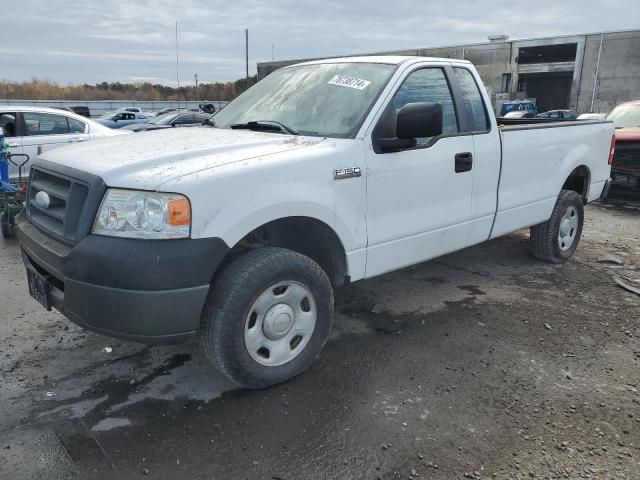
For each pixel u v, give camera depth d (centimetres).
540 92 5475
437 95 402
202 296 271
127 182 266
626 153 898
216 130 379
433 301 461
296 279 311
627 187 983
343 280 351
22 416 291
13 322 407
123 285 258
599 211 879
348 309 442
